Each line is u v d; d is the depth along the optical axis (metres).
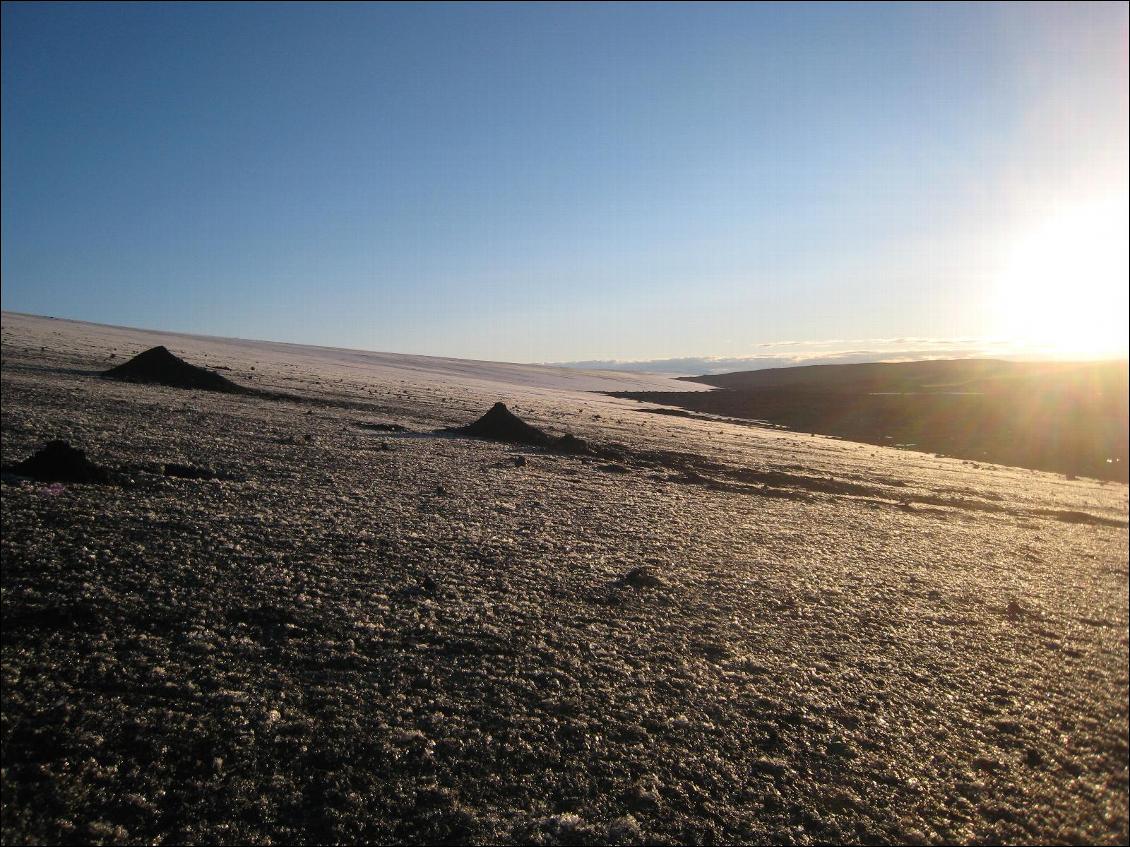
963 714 11.41
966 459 72.12
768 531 22.94
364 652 10.78
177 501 17.06
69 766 7.50
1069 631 16.59
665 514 23.52
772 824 8.09
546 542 17.88
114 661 9.59
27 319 89.06
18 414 24.89
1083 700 12.65
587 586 14.84
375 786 7.79
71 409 27.97
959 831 8.55
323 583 13.16
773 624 14.07
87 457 19.84
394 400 52.94
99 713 8.42
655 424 63.59
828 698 11.16
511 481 26.08
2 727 7.90
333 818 7.24
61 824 6.70
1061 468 73.25
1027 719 11.61
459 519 19.16
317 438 29.97
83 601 11.04
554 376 134.88
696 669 11.55
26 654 9.41
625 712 9.92
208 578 12.62
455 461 28.98
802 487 35.81
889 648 13.67
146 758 7.80
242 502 17.88
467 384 85.62
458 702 9.67
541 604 13.55
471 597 13.45
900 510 32.09
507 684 10.30
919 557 22.08
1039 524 33.88
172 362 43.88
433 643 11.35
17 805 6.86
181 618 11.07
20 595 10.91
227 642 10.53
